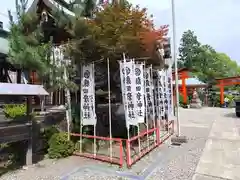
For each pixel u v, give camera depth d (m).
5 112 8.66
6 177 5.61
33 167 6.29
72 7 9.59
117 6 7.82
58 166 6.36
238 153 7.39
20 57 6.27
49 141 7.34
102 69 9.75
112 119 11.23
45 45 6.86
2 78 10.20
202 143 8.87
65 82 7.25
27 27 6.96
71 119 8.55
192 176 5.50
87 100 7.29
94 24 7.57
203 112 22.00
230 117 17.53
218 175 5.55
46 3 9.16
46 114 8.59
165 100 9.88
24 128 6.25
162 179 5.34
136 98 6.69
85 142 8.19
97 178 5.48
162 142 9.05
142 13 7.74
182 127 12.88
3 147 6.80
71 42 7.49
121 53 7.91
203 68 44.34
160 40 8.39
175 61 9.82
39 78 7.04
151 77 8.68
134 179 5.38
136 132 9.40
